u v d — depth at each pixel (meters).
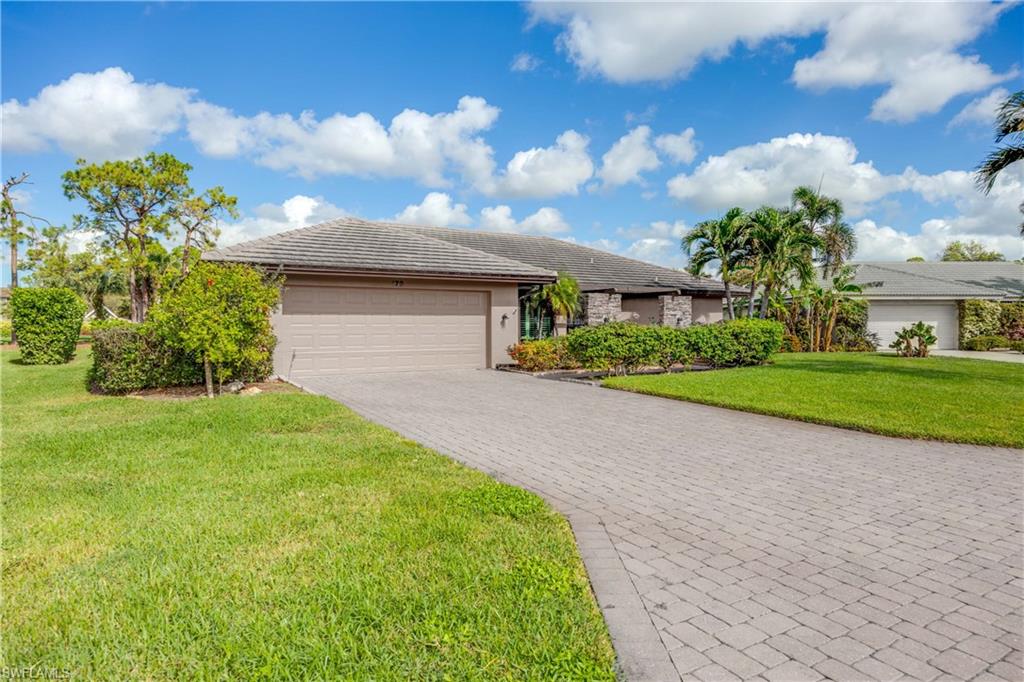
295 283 13.97
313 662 2.63
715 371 15.00
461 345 16.12
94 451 6.44
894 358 20.25
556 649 2.76
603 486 5.66
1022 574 3.76
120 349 10.91
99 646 2.78
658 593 3.43
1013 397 10.70
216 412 8.70
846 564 3.89
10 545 3.94
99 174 38.34
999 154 13.04
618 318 22.89
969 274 30.75
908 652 2.83
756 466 6.43
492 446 7.23
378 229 17.52
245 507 4.66
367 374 14.51
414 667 2.59
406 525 4.28
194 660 2.65
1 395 11.02
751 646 2.86
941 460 6.72
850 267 25.64
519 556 3.79
